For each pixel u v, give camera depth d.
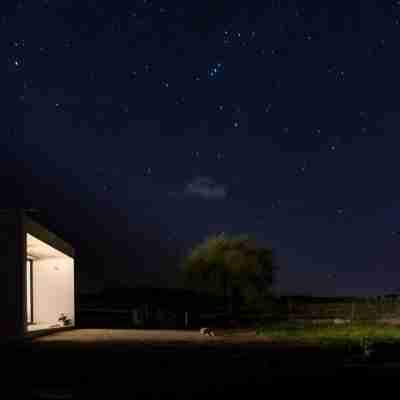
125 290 46.59
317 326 23.03
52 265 25.02
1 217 17.38
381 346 15.07
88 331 22.61
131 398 8.61
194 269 32.03
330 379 10.06
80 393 8.99
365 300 33.75
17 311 17.25
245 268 31.66
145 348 15.77
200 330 21.84
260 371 11.19
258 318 28.77
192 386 9.55
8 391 9.18
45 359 13.29
